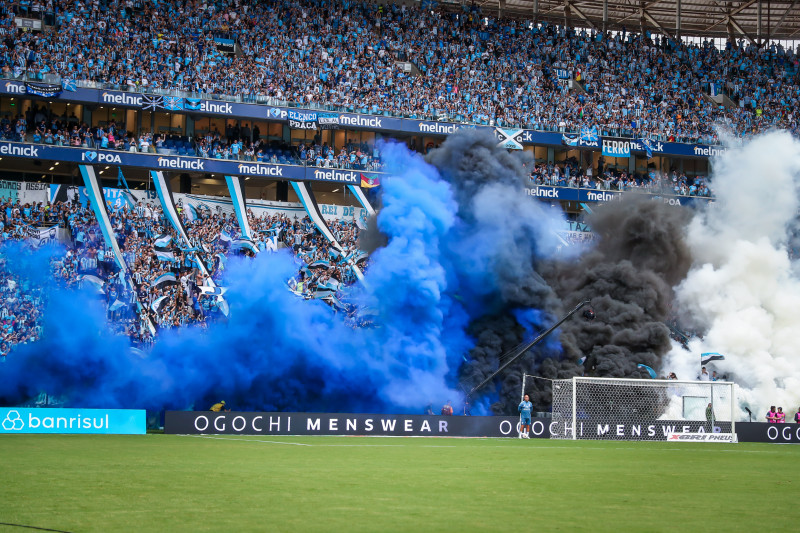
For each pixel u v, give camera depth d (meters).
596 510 15.76
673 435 41.41
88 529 13.08
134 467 22.08
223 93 62.44
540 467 24.33
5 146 55.88
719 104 78.56
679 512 15.70
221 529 13.16
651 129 72.50
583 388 42.03
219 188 65.06
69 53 60.09
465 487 18.98
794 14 89.31
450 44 74.81
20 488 17.72
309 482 19.41
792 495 18.62
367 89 67.62
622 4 86.38
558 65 76.94
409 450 30.03
